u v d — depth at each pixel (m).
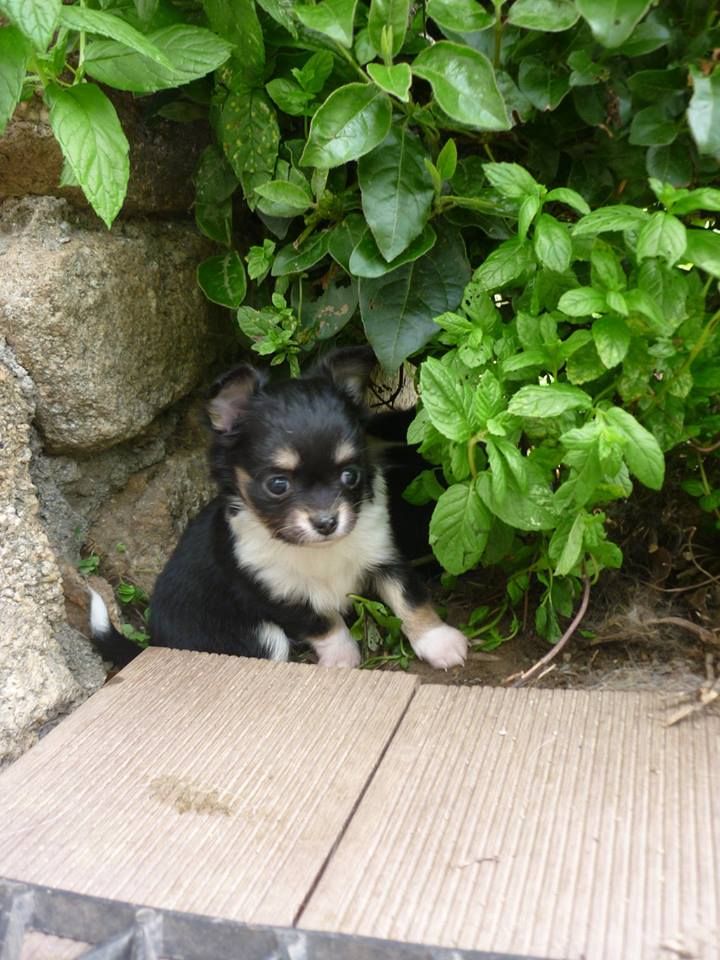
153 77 0.57
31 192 0.62
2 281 0.60
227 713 0.54
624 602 0.62
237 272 0.67
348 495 0.64
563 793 0.47
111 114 0.55
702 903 0.42
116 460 0.69
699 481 0.60
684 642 0.60
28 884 0.45
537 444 0.57
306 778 0.50
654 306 0.50
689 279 0.52
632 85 0.53
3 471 0.60
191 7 0.62
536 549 0.62
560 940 0.41
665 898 0.42
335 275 0.65
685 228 0.49
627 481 0.53
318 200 0.61
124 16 0.60
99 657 0.64
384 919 0.43
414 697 0.54
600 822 0.46
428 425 0.56
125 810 0.49
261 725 0.53
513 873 0.44
